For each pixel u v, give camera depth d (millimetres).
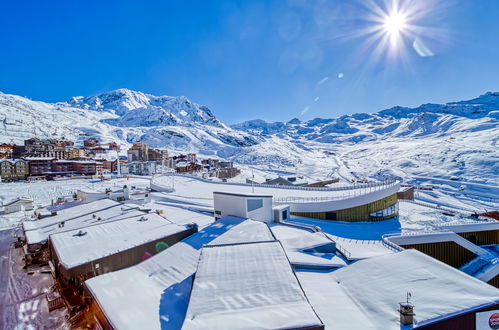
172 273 16875
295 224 28031
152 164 118500
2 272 22641
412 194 58219
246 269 14344
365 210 33312
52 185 73750
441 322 11391
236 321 10398
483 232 29641
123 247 21078
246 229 23109
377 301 13352
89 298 15180
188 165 129625
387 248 22750
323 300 13961
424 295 13172
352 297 14188
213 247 17203
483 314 11773
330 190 43656
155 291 14875
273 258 15477
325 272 17625
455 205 71062
